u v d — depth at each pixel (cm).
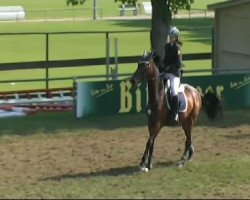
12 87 2747
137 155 1548
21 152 1580
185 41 4669
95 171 1391
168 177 1325
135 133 1811
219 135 1798
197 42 4584
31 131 1820
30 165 1448
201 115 2062
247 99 2172
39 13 7381
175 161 1481
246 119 2023
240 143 1697
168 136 1766
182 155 1532
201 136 1783
